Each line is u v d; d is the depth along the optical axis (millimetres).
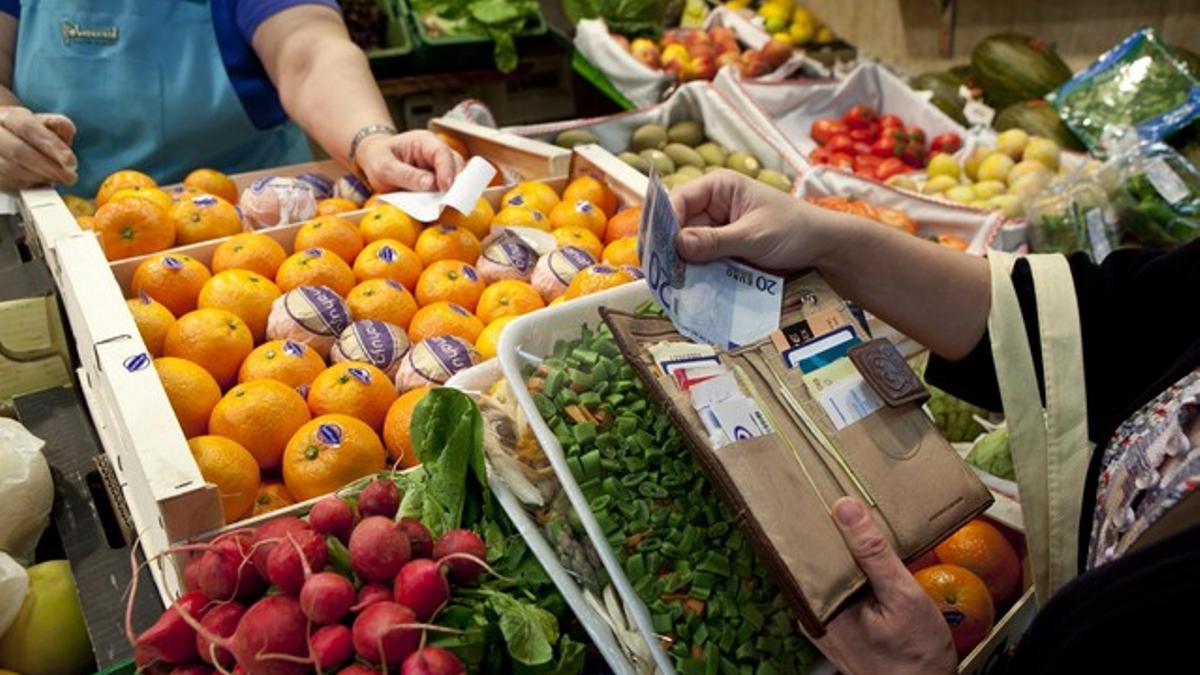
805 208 923
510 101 3416
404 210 1423
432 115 3307
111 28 1799
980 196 2238
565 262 1297
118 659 931
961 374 989
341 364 1084
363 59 1867
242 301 1182
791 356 842
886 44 3439
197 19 1865
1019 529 1117
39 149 1489
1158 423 722
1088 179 2000
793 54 3080
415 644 693
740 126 2256
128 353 990
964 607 992
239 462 953
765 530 732
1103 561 720
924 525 803
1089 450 875
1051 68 2648
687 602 801
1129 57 2316
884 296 957
